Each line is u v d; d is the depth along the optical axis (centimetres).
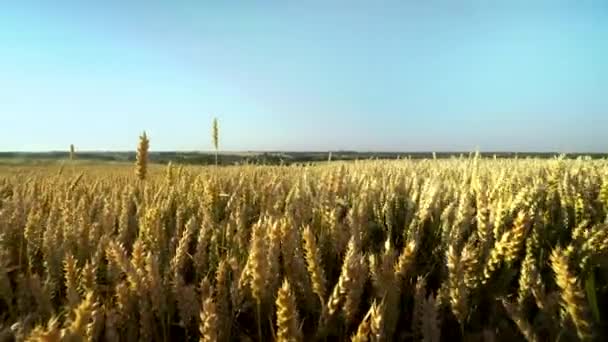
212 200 447
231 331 258
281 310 181
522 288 248
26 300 244
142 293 233
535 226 336
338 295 225
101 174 766
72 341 158
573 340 208
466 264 235
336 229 331
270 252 252
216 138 652
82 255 311
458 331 259
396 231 419
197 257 312
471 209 346
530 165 904
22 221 368
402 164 1043
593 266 247
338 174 531
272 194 458
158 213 355
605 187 388
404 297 275
